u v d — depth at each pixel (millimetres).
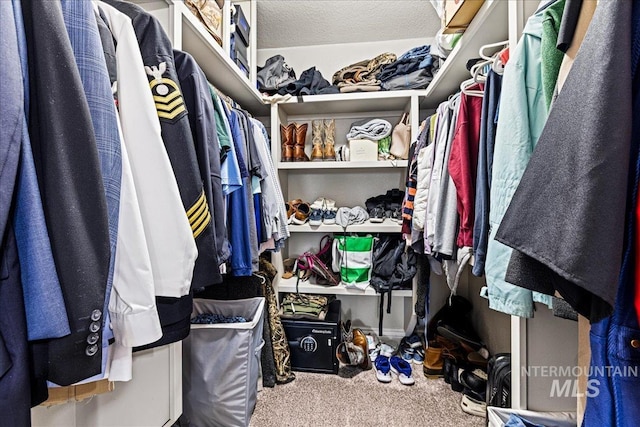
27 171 363
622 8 360
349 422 1213
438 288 1967
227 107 1038
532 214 405
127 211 499
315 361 1609
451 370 1477
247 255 1057
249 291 1497
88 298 402
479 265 832
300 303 1723
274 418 1233
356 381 1523
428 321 1827
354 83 1846
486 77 868
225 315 1354
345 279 1770
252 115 2076
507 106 680
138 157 554
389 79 1787
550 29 589
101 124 464
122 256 497
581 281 334
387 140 1889
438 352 1574
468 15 1050
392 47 2096
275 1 1688
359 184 2135
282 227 1478
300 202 1950
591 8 463
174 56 762
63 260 383
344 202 2148
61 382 387
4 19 347
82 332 399
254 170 1188
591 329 423
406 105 1911
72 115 397
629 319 367
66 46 401
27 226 363
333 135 1933
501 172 681
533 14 736
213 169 799
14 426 351
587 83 366
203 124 741
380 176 2113
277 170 1845
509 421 808
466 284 1940
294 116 2145
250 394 1194
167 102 629
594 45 372
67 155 390
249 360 1161
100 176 422
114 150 478
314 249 2154
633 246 346
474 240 855
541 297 659
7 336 354
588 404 432
